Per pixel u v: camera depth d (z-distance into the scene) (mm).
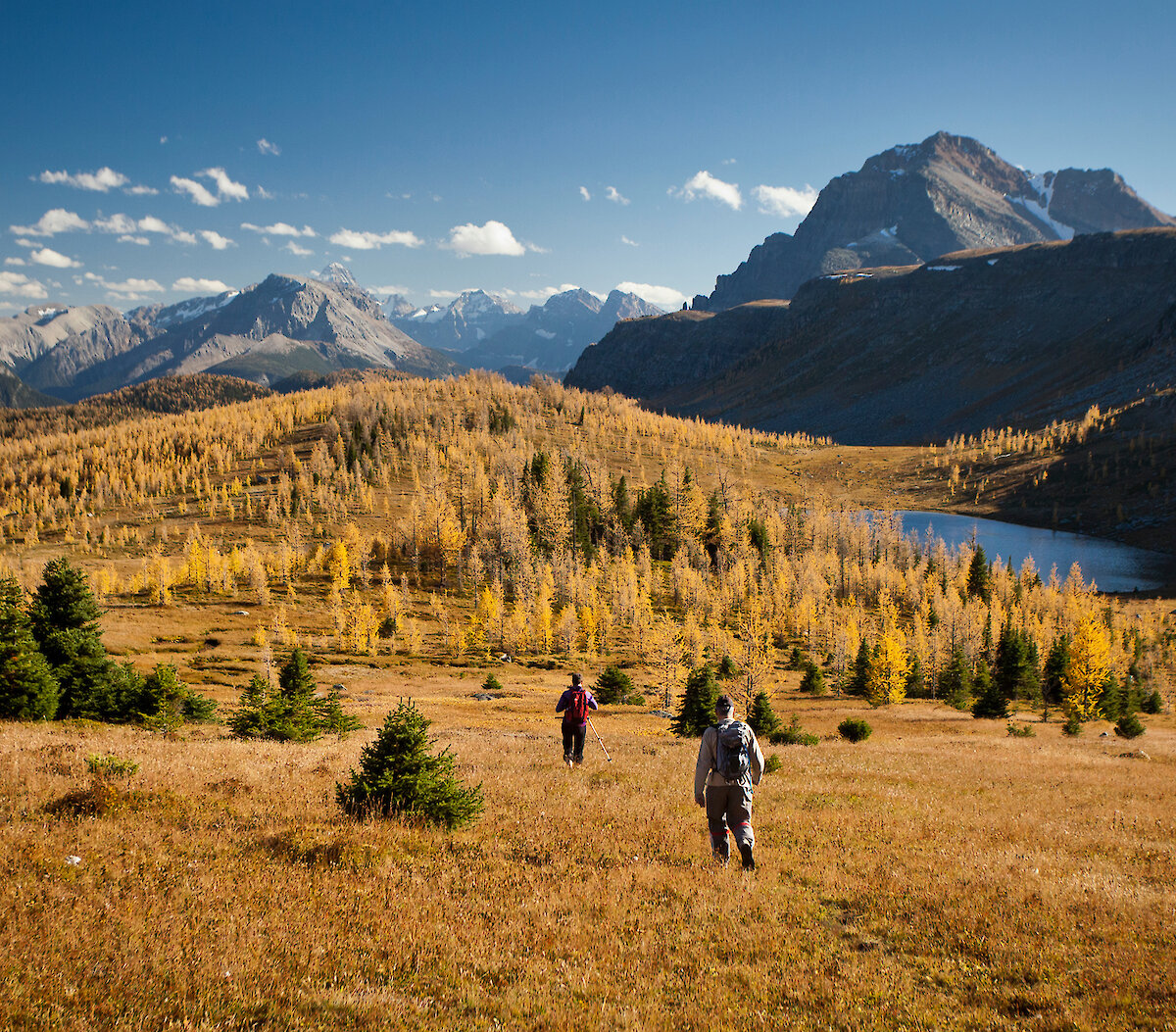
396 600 125750
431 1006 6043
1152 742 48781
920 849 11828
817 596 136375
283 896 8156
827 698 84000
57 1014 5371
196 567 143875
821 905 9016
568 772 17688
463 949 7129
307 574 156250
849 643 104938
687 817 13250
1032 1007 6379
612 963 7043
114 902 7555
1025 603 136500
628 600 126250
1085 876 10438
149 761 15047
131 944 6598
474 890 8906
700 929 7945
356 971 6590
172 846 9695
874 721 61531
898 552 185000
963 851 11750
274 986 6176
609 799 14391
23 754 14594
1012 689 77938
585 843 11141
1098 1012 6168
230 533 186875
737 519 181875
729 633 114438
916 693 92938
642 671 99438
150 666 84625
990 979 6949
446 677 91625
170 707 28641
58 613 29312
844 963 7191
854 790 17844
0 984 5719
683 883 9406
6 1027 5137
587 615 115188
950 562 172375
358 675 89438
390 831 10812
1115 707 71125
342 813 11805
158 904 7613
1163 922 8422
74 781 12500
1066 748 37625
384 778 11875
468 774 16516
